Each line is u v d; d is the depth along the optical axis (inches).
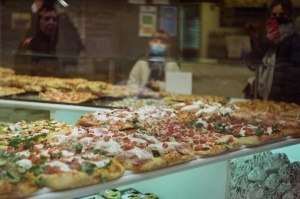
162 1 172.4
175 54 172.4
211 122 111.8
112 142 84.8
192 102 138.0
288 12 149.2
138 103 141.9
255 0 154.1
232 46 161.2
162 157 82.7
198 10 165.8
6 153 77.6
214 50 164.9
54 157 75.7
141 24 176.4
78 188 69.4
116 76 169.9
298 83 149.6
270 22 152.3
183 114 122.3
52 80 154.5
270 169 110.4
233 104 138.6
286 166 114.8
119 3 175.5
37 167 70.4
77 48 170.4
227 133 104.3
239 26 159.0
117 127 105.0
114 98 147.3
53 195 65.9
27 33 168.6
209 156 91.2
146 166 79.1
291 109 137.8
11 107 133.6
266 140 104.5
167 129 102.8
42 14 167.0
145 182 109.0
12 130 100.8
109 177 72.8
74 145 82.5
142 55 175.5
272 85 153.3
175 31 171.5
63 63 166.4
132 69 169.0
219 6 161.8
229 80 160.1
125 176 76.6
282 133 109.2
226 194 96.7
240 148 99.5
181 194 103.6
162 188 106.4
